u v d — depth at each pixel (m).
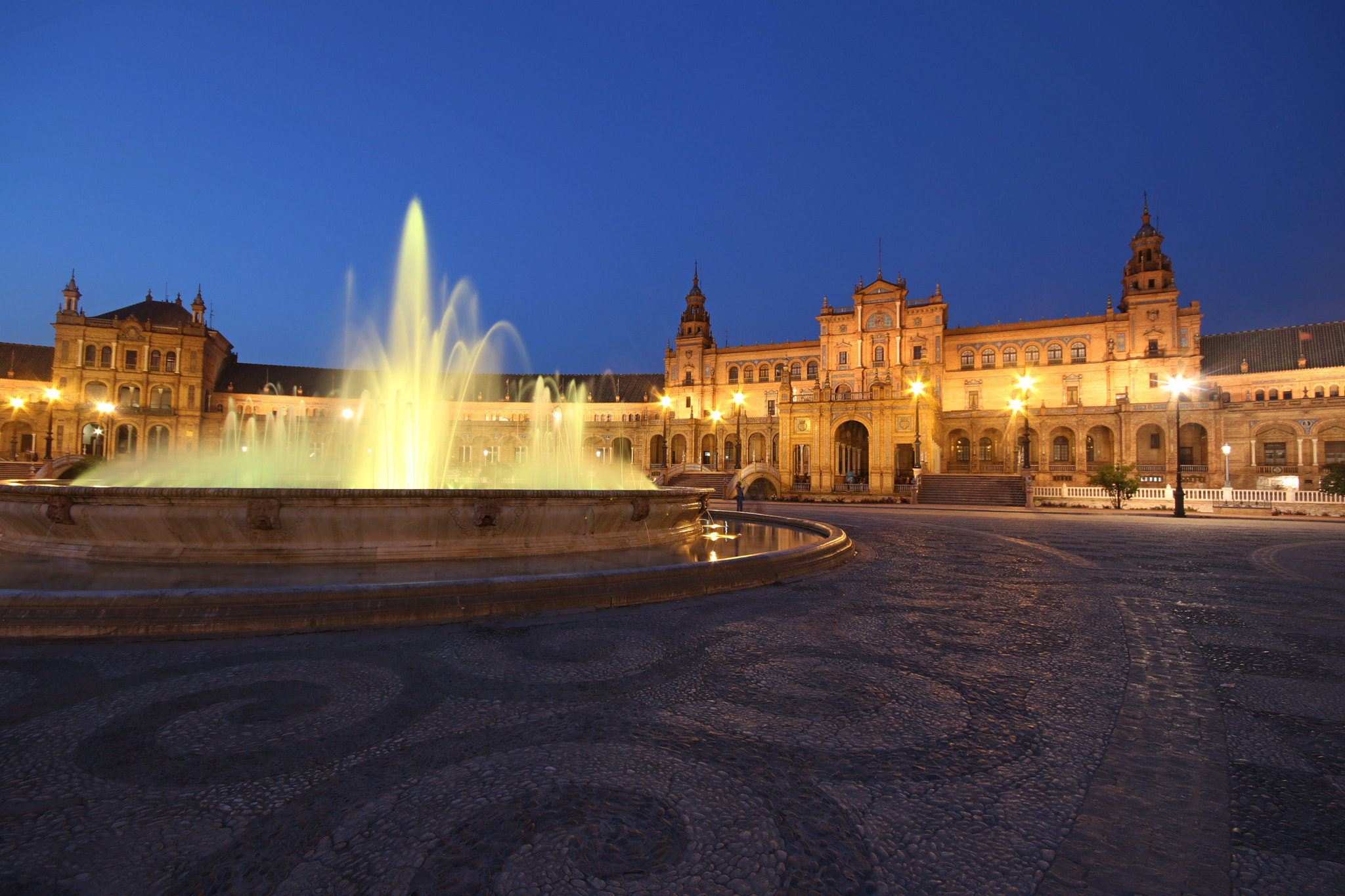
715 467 87.62
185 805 3.47
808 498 56.25
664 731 4.59
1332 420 56.16
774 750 4.30
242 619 6.96
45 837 3.15
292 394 95.06
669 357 99.81
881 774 3.99
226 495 10.01
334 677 5.64
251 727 4.52
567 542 12.40
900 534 22.45
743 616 8.37
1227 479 55.19
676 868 2.99
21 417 79.44
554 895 2.78
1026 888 2.87
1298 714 5.07
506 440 90.50
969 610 9.02
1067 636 7.55
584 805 3.54
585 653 6.51
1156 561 15.09
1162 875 2.96
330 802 3.54
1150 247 77.69
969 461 73.94
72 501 10.43
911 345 78.56
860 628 7.86
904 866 3.03
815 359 90.88
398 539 10.88
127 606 6.81
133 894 2.74
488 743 4.33
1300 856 3.11
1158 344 73.06
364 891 2.79
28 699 5.01
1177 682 5.87
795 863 3.04
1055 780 3.92
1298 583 11.80
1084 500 46.66
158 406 86.06
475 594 7.97
